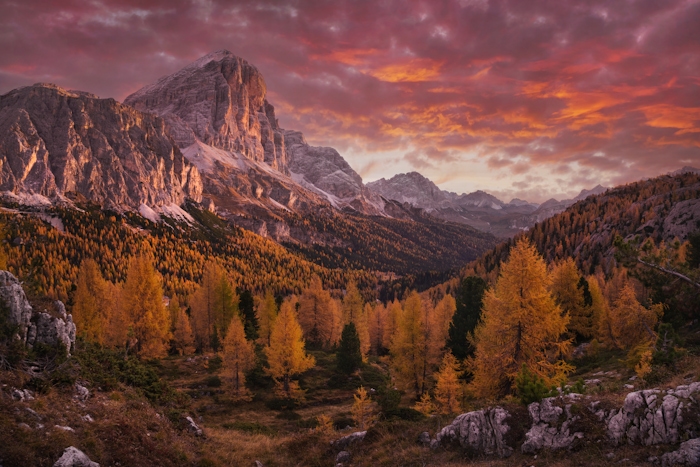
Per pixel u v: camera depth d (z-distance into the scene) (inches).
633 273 808.3
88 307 1852.9
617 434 529.3
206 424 1194.6
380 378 2148.1
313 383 2033.7
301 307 2977.4
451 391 1145.4
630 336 1533.0
